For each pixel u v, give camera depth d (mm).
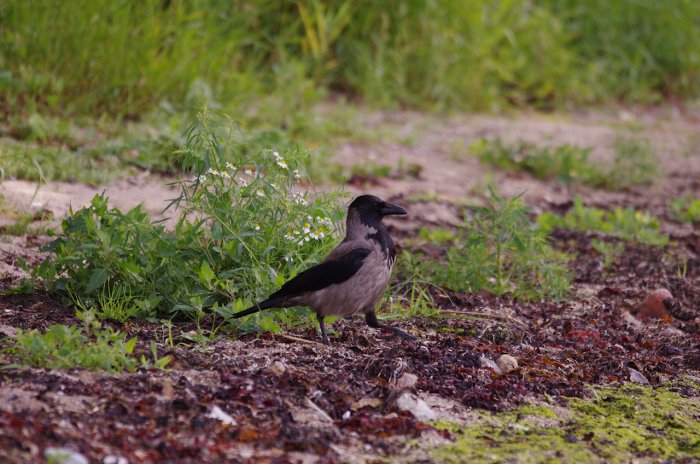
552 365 9438
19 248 11539
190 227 10250
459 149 20672
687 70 29609
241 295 9875
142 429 6848
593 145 22406
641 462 7352
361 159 18922
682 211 17875
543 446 7449
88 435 6605
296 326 9961
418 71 24719
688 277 13656
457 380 8695
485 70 25734
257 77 21188
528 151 20344
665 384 9312
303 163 10797
